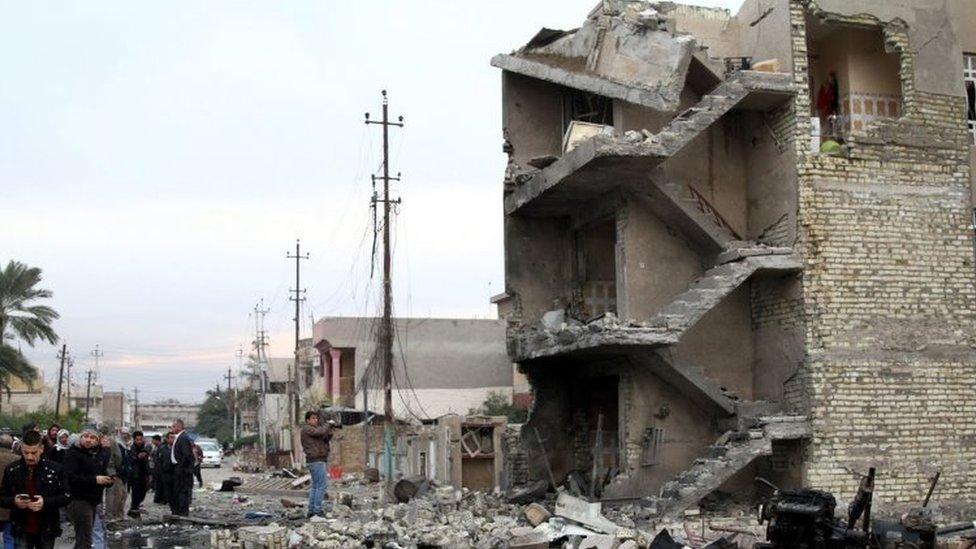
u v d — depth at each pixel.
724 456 18.80
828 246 19.67
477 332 64.56
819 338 19.38
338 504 22.03
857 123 21.39
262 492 32.00
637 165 19.48
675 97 19.02
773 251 19.44
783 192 20.08
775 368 20.25
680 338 20.11
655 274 20.81
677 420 20.67
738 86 19.58
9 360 56.41
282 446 62.56
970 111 21.75
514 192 23.33
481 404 63.03
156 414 182.75
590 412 23.84
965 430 20.02
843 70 21.69
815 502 13.02
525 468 23.56
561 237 24.28
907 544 13.26
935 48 20.91
